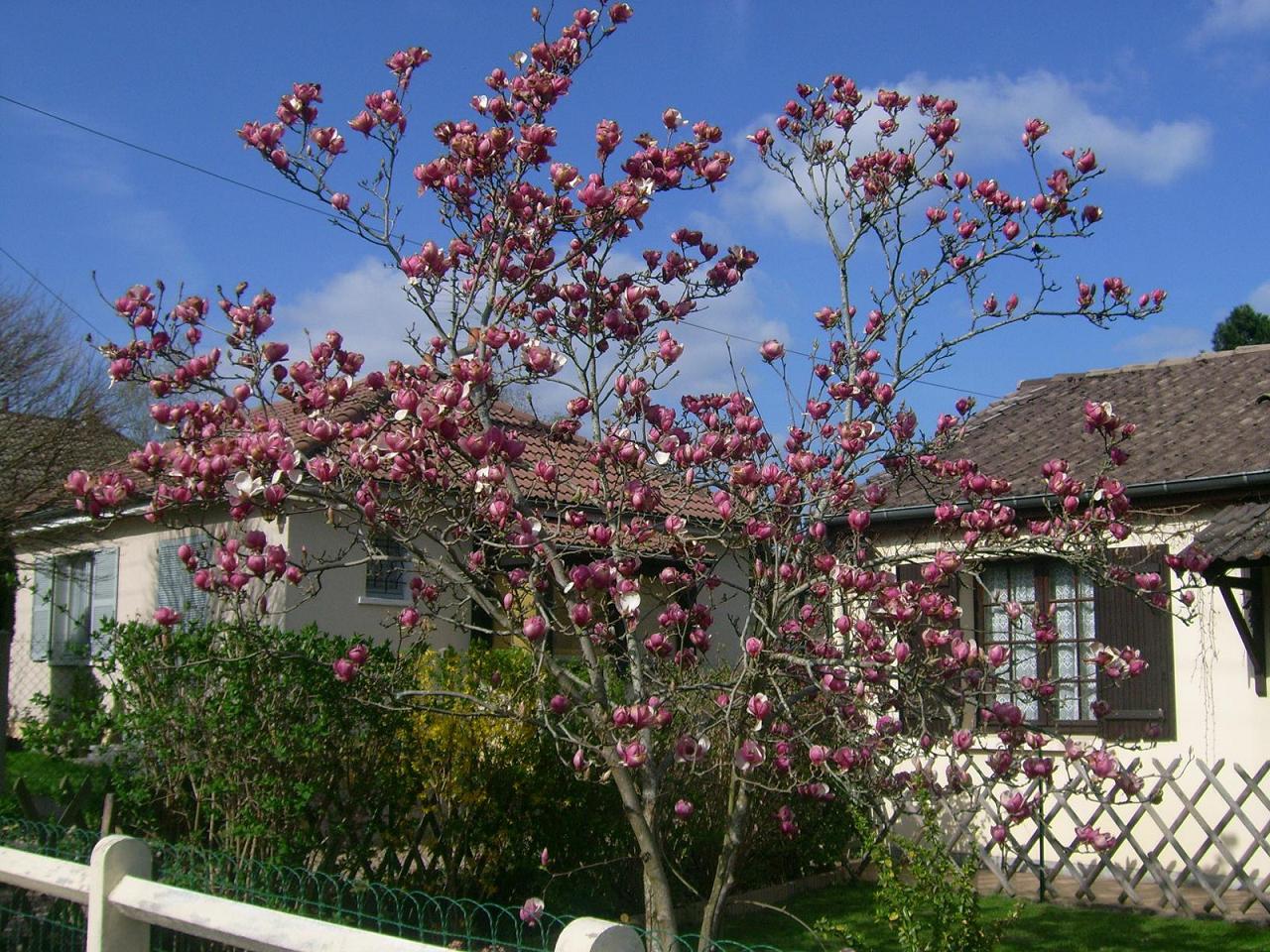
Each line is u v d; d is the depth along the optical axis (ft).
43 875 11.69
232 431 16.38
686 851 24.77
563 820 23.68
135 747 20.94
